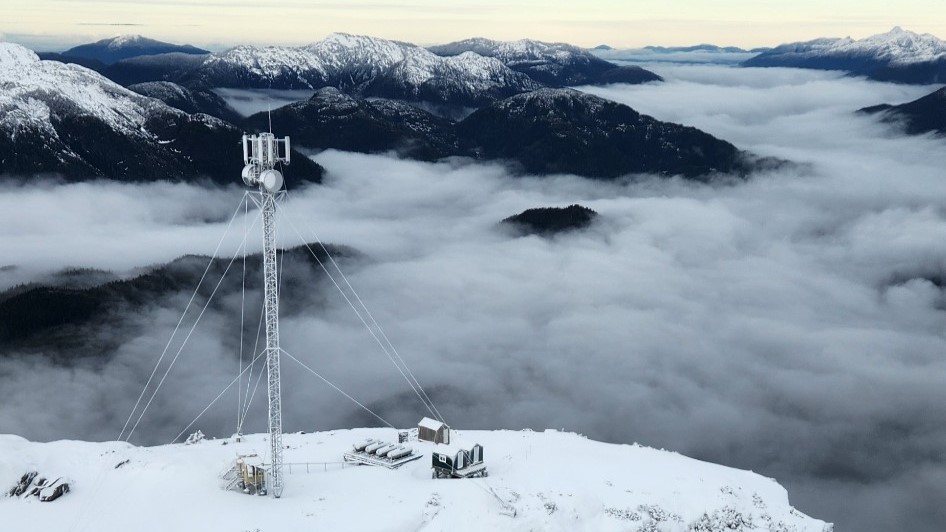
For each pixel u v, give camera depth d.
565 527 60.72
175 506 62.03
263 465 64.94
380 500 63.28
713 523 65.06
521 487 65.44
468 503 62.50
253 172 63.16
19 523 59.81
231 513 60.94
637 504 64.56
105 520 60.19
